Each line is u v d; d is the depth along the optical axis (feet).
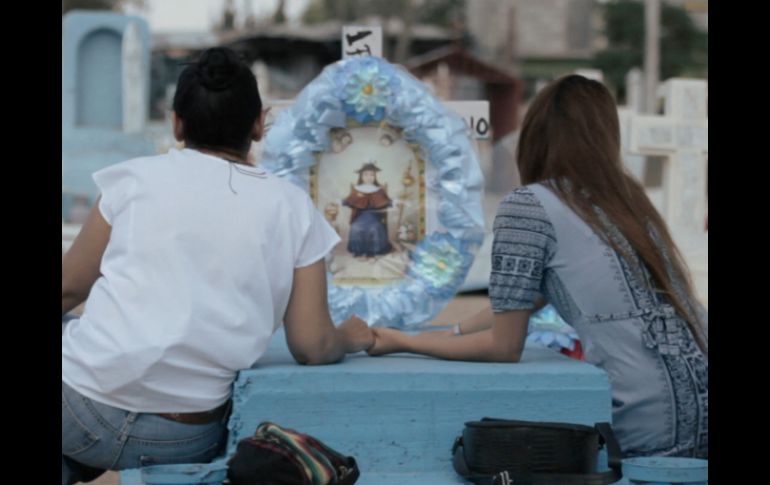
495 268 9.84
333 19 132.57
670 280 9.86
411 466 9.21
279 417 9.14
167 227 9.11
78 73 41.96
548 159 10.15
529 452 8.54
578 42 119.14
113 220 9.34
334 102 11.69
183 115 9.67
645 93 82.89
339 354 9.76
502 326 9.76
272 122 12.53
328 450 8.27
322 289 9.62
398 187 12.01
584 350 9.90
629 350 9.63
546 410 9.28
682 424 9.49
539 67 114.11
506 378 9.27
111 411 9.02
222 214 9.23
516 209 9.89
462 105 13.26
